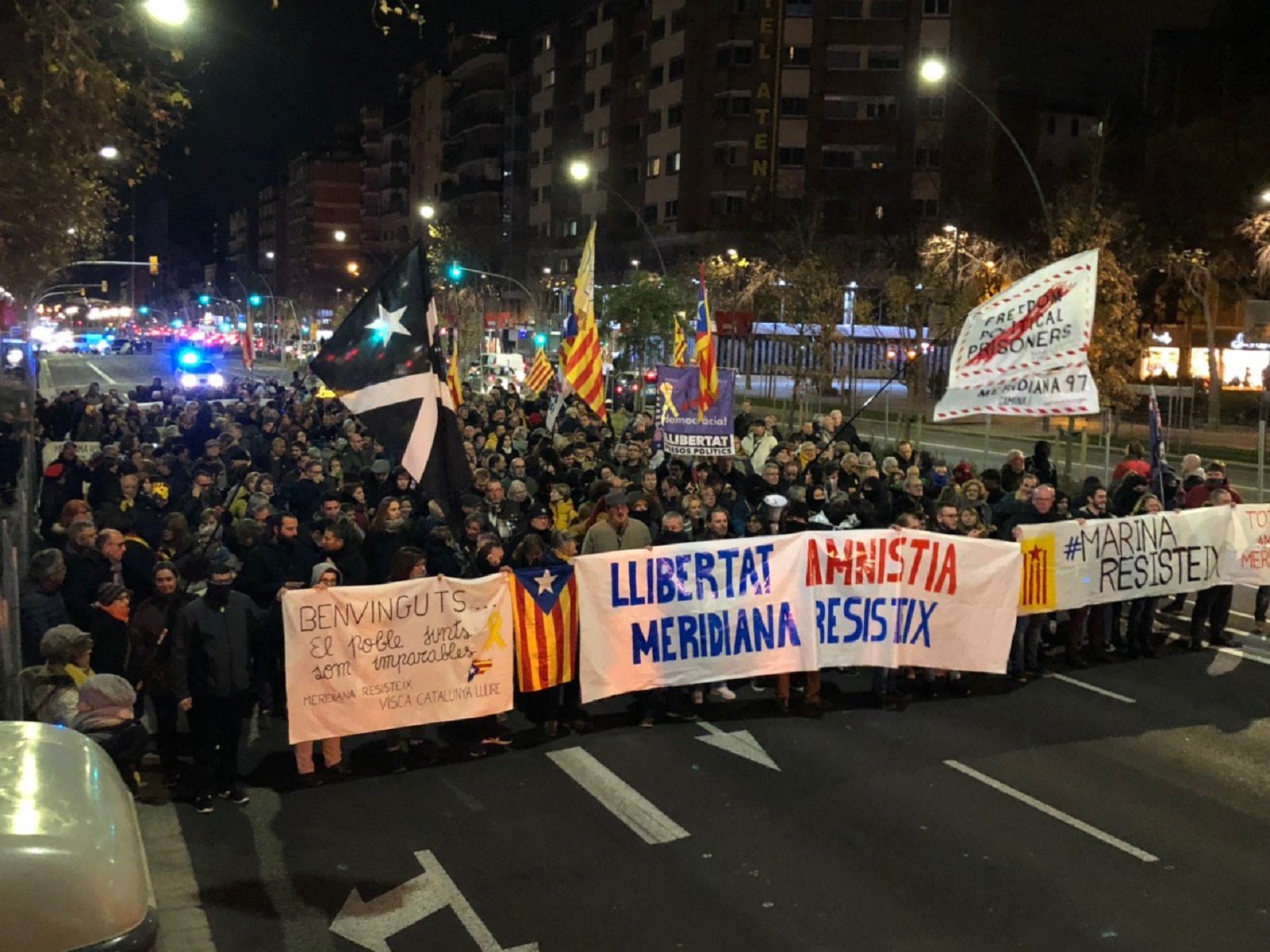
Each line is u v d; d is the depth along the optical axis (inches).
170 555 439.2
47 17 383.9
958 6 2856.8
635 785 343.6
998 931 255.8
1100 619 478.6
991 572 423.2
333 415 1010.1
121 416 921.5
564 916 263.7
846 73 2933.1
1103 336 963.3
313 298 5275.6
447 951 248.4
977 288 1400.1
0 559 369.7
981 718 406.3
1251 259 1737.2
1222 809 325.7
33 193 628.7
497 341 3371.1
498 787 343.3
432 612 355.3
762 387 2337.6
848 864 289.7
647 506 484.7
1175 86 2561.5
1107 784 344.2
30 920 120.6
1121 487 566.9
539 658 374.9
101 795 142.0
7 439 796.6
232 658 323.6
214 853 297.3
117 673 348.2
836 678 460.1
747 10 2962.6
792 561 406.6
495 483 550.3
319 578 342.3
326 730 343.6
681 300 1742.1
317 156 5826.8
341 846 301.4
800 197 2815.0
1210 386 1753.2
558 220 3789.4
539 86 3914.9
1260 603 535.5
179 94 464.1
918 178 2893.7
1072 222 999.0
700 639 396.5
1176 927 257.4
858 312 2078.0
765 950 247.9
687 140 3100.4
